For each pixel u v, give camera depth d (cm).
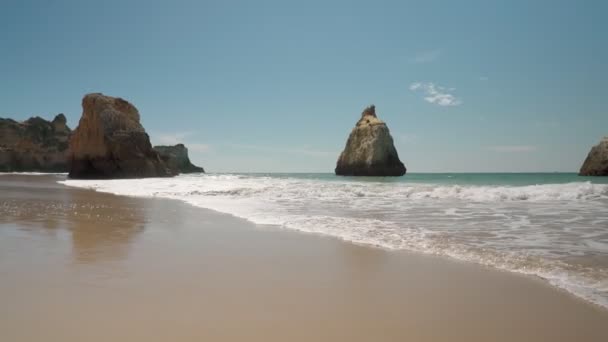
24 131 8131
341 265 497
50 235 699
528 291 391
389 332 294
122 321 307
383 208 1177
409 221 896
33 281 409
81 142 4809
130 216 1005
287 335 287
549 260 518
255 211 1118
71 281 411
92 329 291
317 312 333
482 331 296
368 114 7262
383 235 715
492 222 877
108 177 4644
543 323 311
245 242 651
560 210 1102
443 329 300
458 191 1591
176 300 358
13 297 359
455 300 366
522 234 720
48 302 347
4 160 7688
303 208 1190
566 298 369
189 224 862
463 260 524
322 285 411
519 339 282
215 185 2389
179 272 455
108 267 473
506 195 1475
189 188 2175
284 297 372
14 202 1359
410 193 1641
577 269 471
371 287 406
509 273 459
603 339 282
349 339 281
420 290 396
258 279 431
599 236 696
